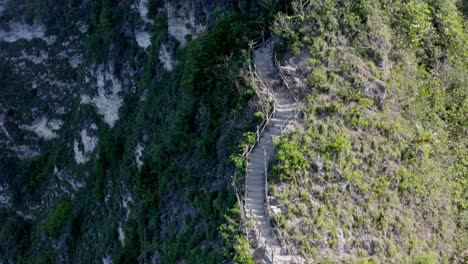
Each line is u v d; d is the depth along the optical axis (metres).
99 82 51.19
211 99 35.91
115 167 48.09
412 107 34.28
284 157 30.36
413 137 33.41
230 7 38.59
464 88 36.81
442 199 33.88
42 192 59.03
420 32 36.00
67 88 59.84
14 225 59.62
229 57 35.22
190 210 34.91
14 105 62.25
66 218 52.88
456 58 37.66
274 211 29.55
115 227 44.94
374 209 31.12
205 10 41.22
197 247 32.00
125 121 48.69
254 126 32.59
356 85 32.88
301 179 30.39
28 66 62.69
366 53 33.84
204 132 35.84
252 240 29.05
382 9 35.56
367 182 31.48
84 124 53.06
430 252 32.00
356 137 31.97
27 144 61.56
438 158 34.50
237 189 30.75
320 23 33.66
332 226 29.81
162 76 44.38
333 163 30.97
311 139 31.16
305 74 32.97
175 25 43.84
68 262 51.66
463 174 35.34
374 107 32.97
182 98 37.66
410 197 32.47
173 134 37.94
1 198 61.09
